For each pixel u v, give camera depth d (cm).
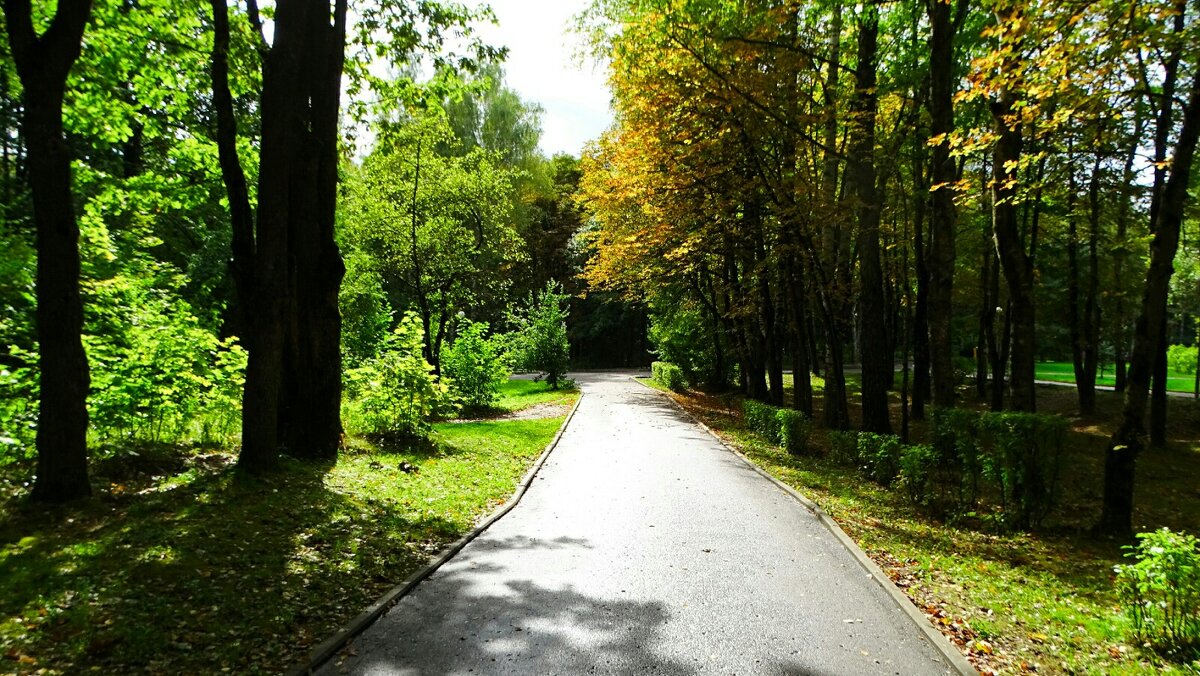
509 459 1259
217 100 830
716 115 1402
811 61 1463
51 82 586
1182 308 2786
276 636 451
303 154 991
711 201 1608
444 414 1842
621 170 1992
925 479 965
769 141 1489
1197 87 741
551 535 747
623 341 6091
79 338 642
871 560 657
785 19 1303
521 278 5162
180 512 654
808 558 669
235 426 1073
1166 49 736
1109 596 591
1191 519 1099
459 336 2412
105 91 1079
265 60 855
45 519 591
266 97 834
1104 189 1848
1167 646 457
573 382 3425
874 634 482
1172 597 456
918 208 2112
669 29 1323
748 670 420
